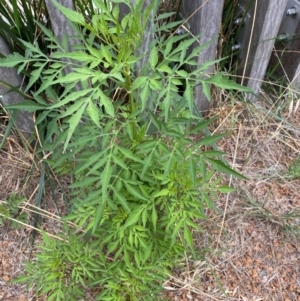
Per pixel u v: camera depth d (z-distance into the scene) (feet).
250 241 5.90
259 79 6.94
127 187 4.37
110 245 4.93
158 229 5.13
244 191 6.27
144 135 4.62
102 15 3.41
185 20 5.75
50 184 6.27
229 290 5.51
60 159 4.82
